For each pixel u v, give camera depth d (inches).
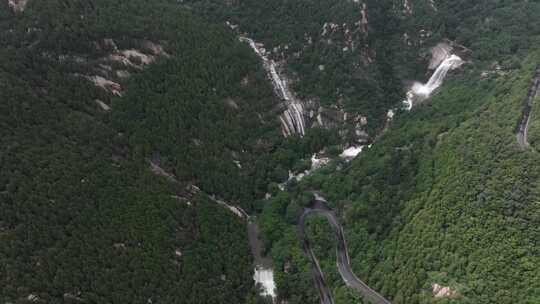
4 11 6156.5
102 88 6205.7
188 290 4648.1
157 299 4488.2
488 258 4315.9
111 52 6579.7
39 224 4367.6
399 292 4623.5
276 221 5821.9
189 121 6446.9
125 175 5349.4
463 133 5757.9
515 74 6752.0
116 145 5812.0
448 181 5187.0
